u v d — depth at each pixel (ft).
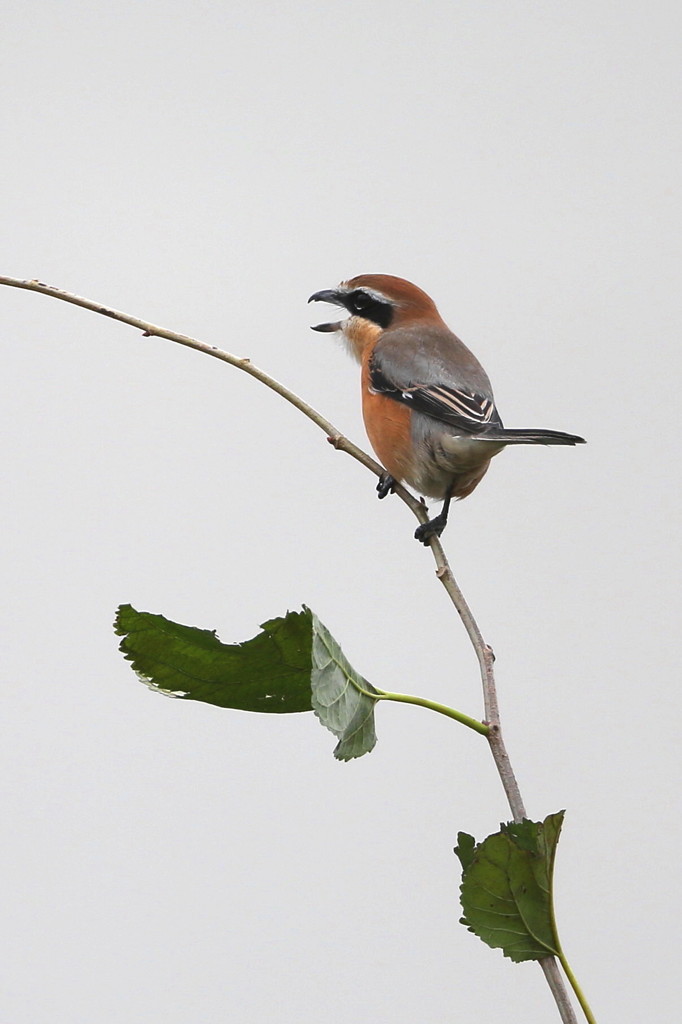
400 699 13.94
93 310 20.98
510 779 13.99
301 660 14.26
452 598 17.24
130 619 13.99
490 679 15.42
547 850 12.45
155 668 14.33
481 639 16.47
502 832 12.50
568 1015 12.05
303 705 14.67
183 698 14.49
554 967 12.36
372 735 13.58
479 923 12.46
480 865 12.50
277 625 13.83
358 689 13.53
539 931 12.43
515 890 12.48
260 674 14.43
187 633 13.99
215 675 14.38
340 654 13.46
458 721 14.33
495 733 14.38
